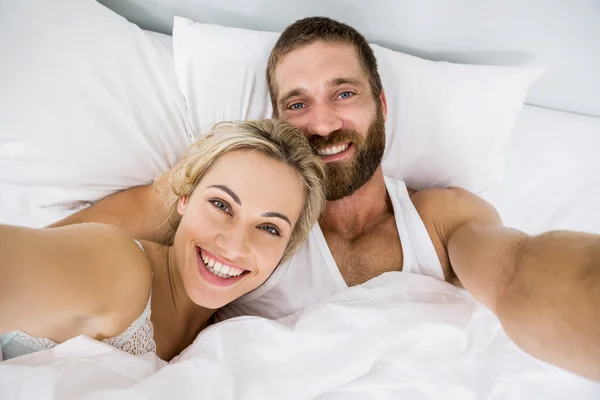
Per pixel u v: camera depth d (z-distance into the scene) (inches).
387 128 46.9
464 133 46.3
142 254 31.1
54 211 42.4
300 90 38.3
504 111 45.9
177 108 45.0
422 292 36.0
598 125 50.3
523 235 30.1
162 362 30.6
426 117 46.1
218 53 43.6
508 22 45.4
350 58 38.5
